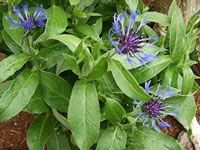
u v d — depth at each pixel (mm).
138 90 281
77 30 358
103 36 407
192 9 549
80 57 274
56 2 354
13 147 542
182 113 360
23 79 314
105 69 283
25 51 314
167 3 580
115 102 308
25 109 341
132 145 366
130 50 268
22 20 284
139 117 315
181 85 364
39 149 374
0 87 352
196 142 549
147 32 386
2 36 340
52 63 330
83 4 362
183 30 345
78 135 283
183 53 342
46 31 292
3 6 356
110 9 407
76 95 289
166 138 359
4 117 303
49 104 340
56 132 428
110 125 342
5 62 304
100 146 330
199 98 630
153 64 334
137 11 400
